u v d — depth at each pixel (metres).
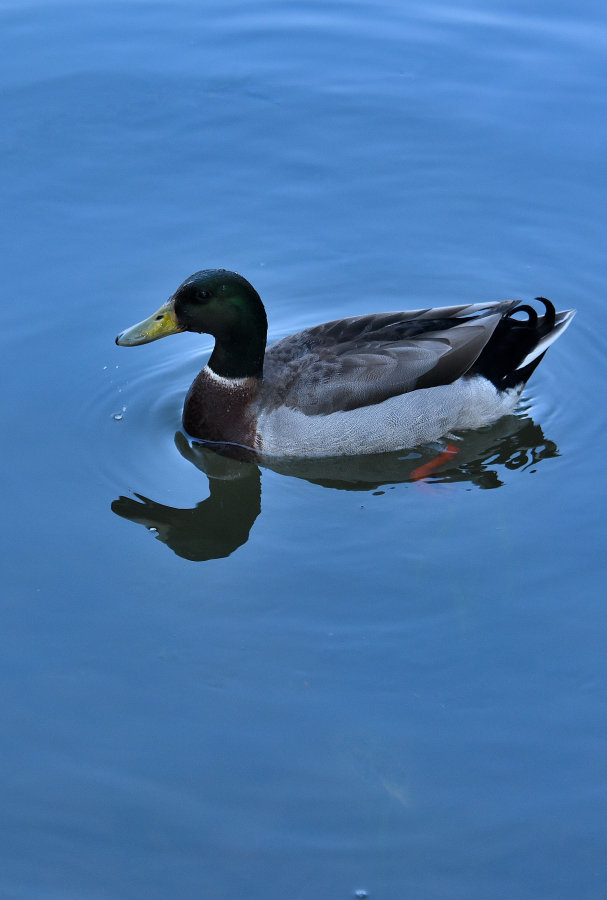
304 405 10.04
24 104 14.96
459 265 12.85
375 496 9.88
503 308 10.51
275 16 16.88
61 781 7.24
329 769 7.32
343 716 7.68
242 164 14.17
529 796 7.12
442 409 10.27
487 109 14.94
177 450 10.45
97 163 14.07
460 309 10.55
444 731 7.55
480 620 8.42
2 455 10.16
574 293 12.45
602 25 16.28
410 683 7.91
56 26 16.53
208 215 13.39
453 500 9.77
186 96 15.21
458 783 7.21
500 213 13.48
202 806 7.09
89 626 8.40
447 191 13.80
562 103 14.95
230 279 10.04
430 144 14.47
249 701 7.79
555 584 8.75
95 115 14.83
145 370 11.41
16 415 10.63
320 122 14.83
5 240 12.82
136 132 14.59
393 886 6.62
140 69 15.67
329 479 10.19
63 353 11.42
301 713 7.70
